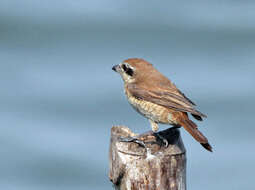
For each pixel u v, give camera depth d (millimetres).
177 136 11133
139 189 9297
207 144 11586
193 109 12367
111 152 10188
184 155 9602
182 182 9555
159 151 9586
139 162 9273
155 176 9281
